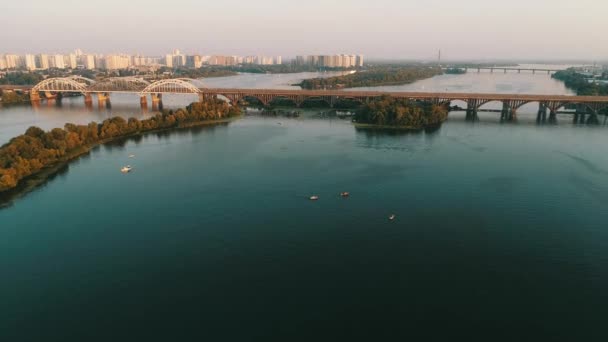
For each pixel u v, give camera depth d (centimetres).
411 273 9081
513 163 16350
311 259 9625
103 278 8888
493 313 7806
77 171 15612
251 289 8538
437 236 10625
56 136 17875
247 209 12225
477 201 12675
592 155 17500
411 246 10169
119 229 10988
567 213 11800
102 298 8244
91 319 7669
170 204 12550
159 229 10994
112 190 13675
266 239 10500
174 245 10200
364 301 8156
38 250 9956
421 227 11094
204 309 7938
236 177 14888
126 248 10050
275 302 8144
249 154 17888
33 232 10819
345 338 7181
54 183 14325
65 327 7456
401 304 8069
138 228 11044
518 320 7612
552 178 14575
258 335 7262
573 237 10500
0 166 14312
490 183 14138
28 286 8600
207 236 10644
